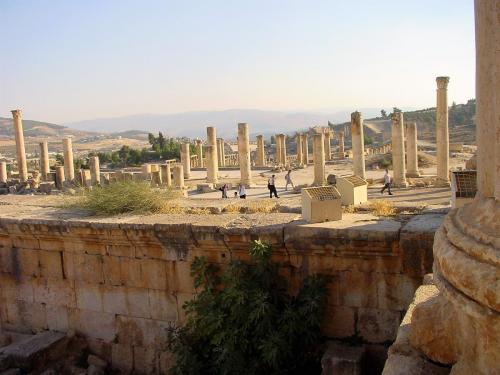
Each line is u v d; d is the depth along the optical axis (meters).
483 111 4.46
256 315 8.77
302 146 68.62
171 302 10.59
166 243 10.28
